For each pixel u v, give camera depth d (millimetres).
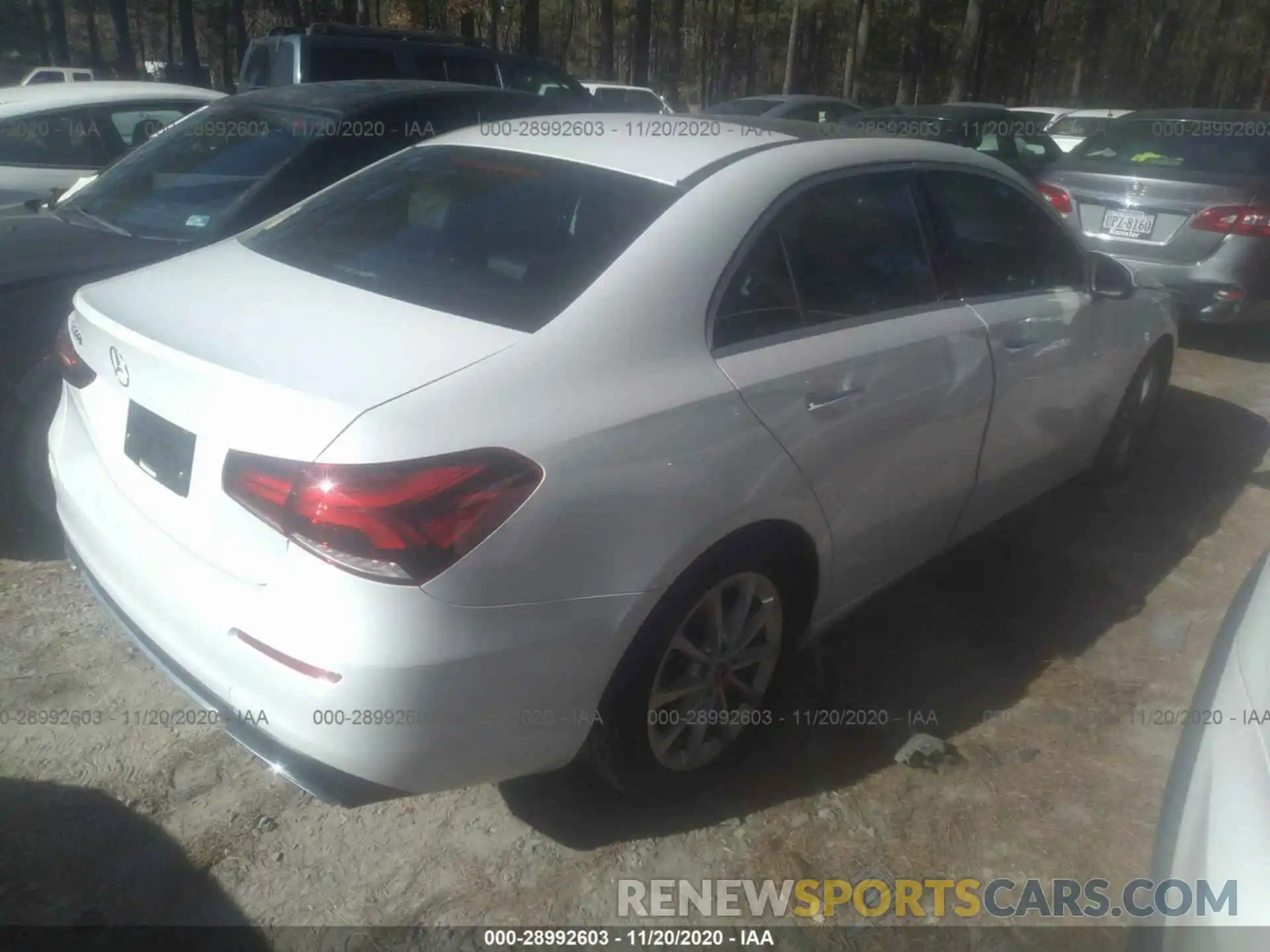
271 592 2145
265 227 3254
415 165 3277
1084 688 3445
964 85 25219
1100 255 4027
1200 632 3807
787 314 2803
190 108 7207
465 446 2104
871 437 2939
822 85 45469
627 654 2432
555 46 46969
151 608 2410
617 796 2883
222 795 2805
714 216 2695
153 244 4203
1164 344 4812
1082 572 4199
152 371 2416
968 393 3289
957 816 2871
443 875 2596
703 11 43062
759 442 2586
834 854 2725
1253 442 5656
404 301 2559
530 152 3123
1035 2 34750
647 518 2348
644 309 2492
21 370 3639
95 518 2633
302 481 2074
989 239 3561
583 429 2262
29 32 31516
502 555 2127
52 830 2641
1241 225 6488
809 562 2904
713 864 2674
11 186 6305
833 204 3006
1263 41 40781
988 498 3711
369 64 9766
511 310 2469
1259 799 1683
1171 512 4762
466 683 2137
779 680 3010
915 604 3904
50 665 3252
